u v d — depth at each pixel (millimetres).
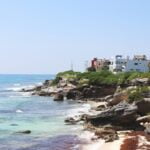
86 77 128500
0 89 180375
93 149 42906
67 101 111250
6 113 81938
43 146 45562
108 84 113750
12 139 50250
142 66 181875
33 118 72562
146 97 65375
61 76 152500
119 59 190000
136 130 53531
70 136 51844
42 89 150625
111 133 50750
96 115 57062
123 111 54844
